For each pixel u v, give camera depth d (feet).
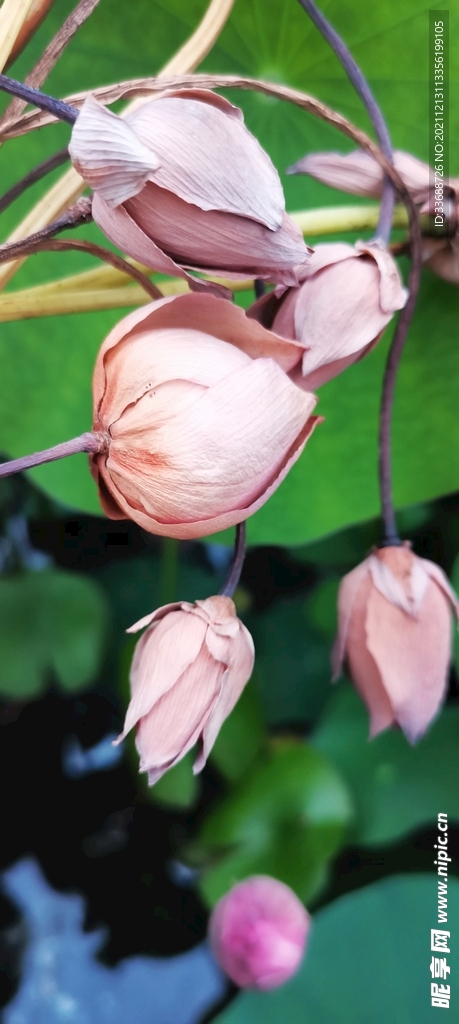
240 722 3.51
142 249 2.25
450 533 3.45
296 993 3.27
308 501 3.29
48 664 3.59
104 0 3.01
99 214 2.24
